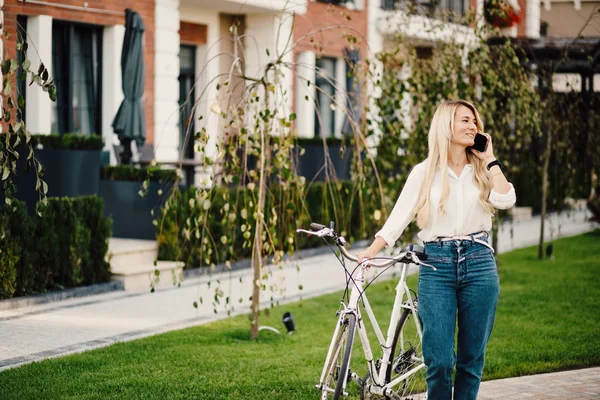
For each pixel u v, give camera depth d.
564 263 13.45
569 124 13.42
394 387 5.50
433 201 5.12
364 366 7.16
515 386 6.61
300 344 7.97
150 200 12.18
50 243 9.85
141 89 13.16
